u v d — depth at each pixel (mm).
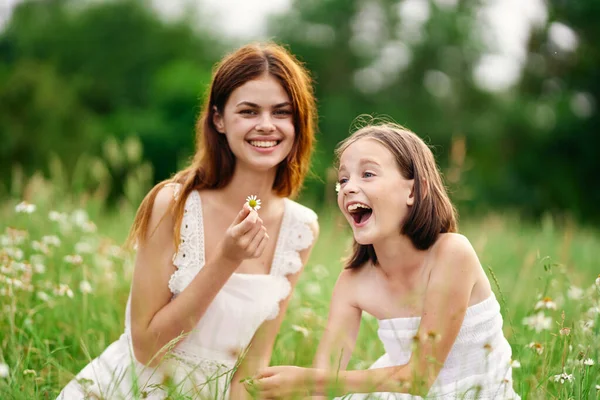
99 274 4324
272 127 3055
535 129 28156
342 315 2986
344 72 31625
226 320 3168
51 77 28000
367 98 31047
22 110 25625
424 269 2826
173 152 30938
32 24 37188
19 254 3895
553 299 3840
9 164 24609
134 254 4645
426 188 2797
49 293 3867
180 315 2936
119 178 17750
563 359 2686
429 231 2781
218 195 3258
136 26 36531
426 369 2645
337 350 2904
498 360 2820
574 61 26641
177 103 32094
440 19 30953
